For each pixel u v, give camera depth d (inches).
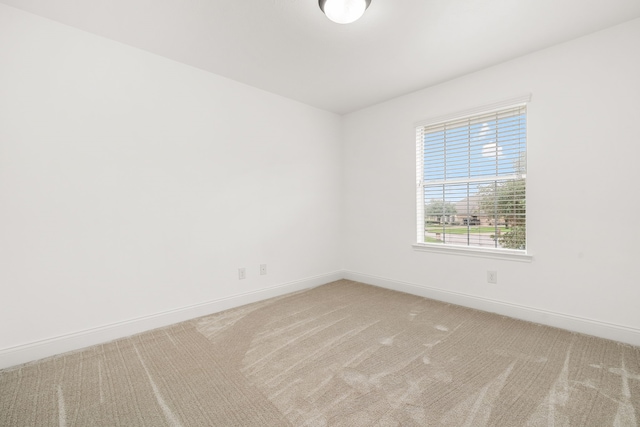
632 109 79.7
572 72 88.7
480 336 87.6
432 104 122.5
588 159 86.7
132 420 53.9
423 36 85.8
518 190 102.5
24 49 74.1
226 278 114.3
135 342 85.9
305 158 142.9
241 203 118.9
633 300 80.7
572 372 67.8
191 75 104.2
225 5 71.7
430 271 126.0
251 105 121.6
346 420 53.4
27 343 74.9
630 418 52.7
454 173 119.3
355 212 155.7
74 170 81.5
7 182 72.3
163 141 97.8
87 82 83.4
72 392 62.2
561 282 92.4
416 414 54.7
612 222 83.4
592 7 73.2
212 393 61.8
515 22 79.3
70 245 81.0
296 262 139.4
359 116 151.9
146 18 77.0
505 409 55.6
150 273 95.4
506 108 103.3
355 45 90.4
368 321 100.5
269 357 76.7
